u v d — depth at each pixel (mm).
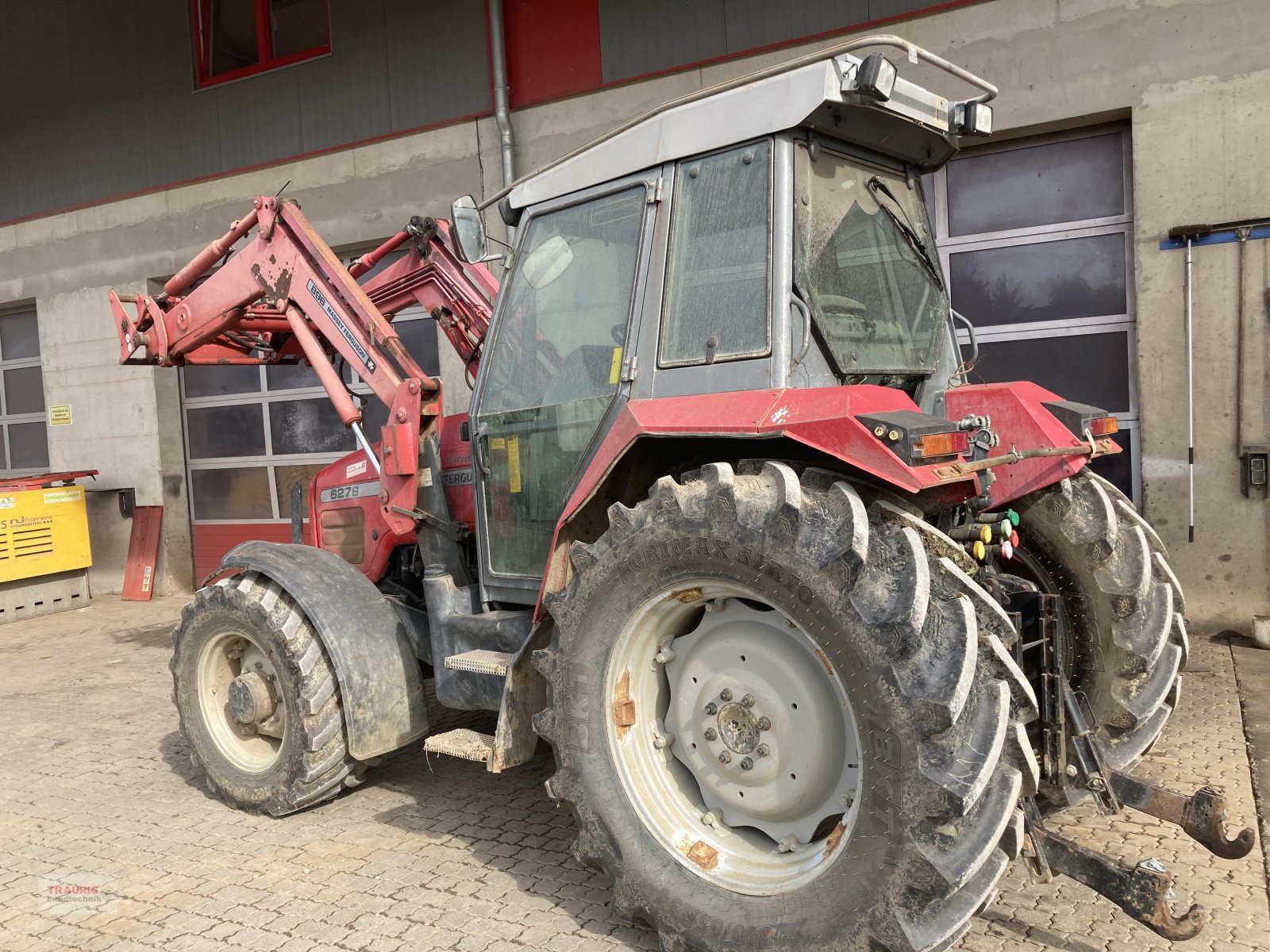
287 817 3312
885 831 1914
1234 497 4945
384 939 2459
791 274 2346
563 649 2465
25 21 8750
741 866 2268
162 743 4262
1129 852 2779
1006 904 2502
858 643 1949
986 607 2061
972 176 5676
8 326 9547
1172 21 4902
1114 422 2926
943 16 5422
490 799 3428
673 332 2547
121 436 8664
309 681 3180
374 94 7383
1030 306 5598
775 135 2400
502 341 3078
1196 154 4906
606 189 2758
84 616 7754
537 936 2443
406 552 3941
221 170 8117
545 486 2928
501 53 6738
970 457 2234
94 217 8695
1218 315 4918
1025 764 2000
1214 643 4930
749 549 2105
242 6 7906
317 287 3678
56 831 3277
